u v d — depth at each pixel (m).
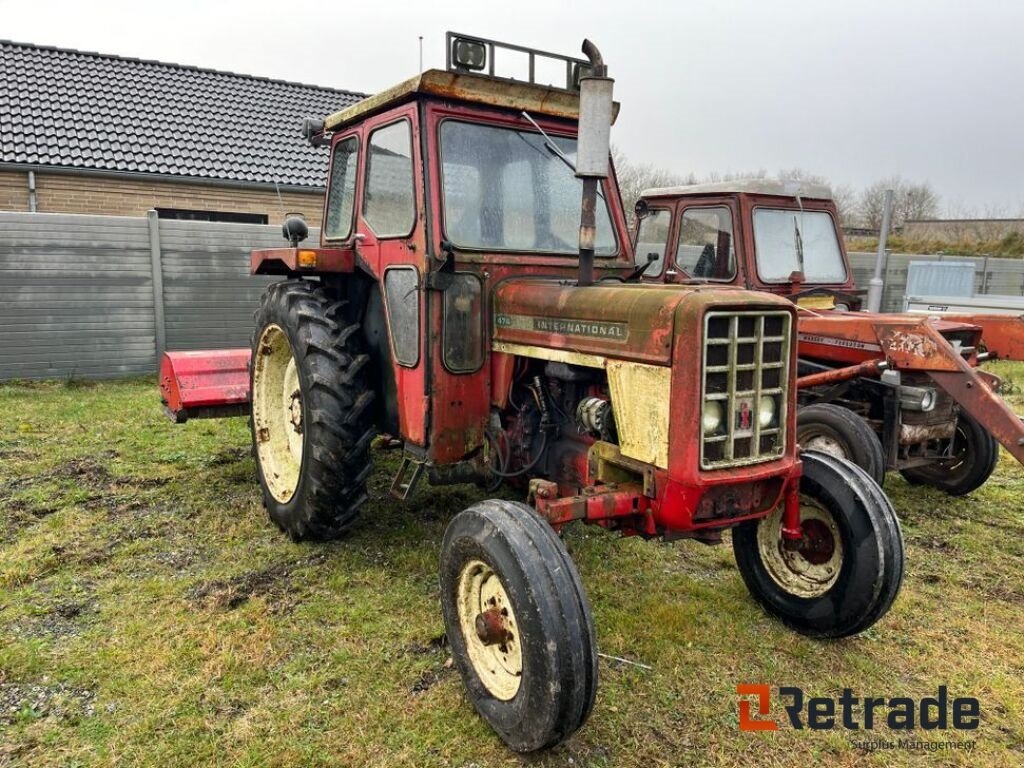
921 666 3.01
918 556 4.16
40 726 2.48
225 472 5.21
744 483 2.66
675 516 2.53
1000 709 2.75
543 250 3.48
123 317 8.96
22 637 3.00
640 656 3.00
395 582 3.55
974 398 4.46
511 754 2.42
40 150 10.62
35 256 8.39
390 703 2.65
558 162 3.62
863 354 5.02
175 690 2.69
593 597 3.48
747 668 2.95
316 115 14.05
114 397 7.73
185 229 9.21
